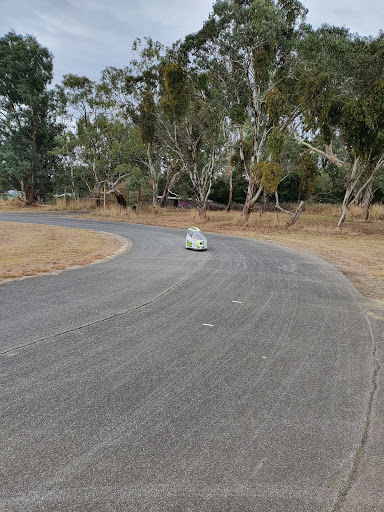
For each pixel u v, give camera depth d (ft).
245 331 18.35
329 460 8.88
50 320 18.99
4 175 149.89
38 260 38.83
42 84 152.35
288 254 51.31
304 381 13.14
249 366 14.24
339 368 14.39
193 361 14.48
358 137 73.26
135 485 7.82
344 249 58.65
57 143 145.28
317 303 24.70
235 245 60.34
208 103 89.92
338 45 72.69
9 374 12.87
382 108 67.92
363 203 127.85
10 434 9.48
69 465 8.39
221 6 80.28
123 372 13.29
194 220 104.73
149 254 46.73
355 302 25.38
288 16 83.20
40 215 122.93
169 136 99.09
